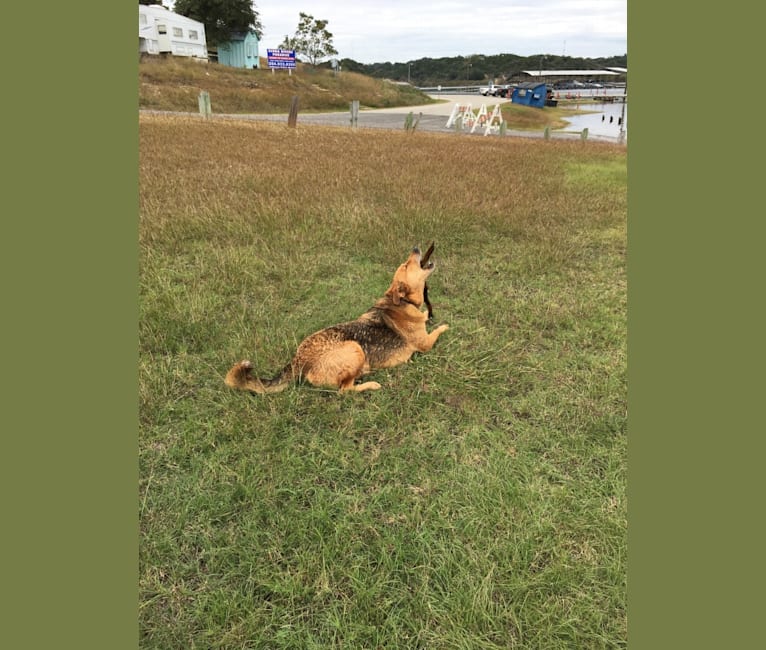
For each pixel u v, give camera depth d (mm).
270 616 2195
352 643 2104
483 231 6852
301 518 2602
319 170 9500
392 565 2373
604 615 2232
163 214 6430
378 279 5285
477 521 2602
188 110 26094
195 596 2279
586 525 2605
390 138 16562
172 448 3008
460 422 3318
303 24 50688
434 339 4012
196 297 4578
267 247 5742
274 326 4277
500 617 2203
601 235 7066
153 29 34500
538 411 3459
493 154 13617
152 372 3594
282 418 3197
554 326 4570
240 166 9398
